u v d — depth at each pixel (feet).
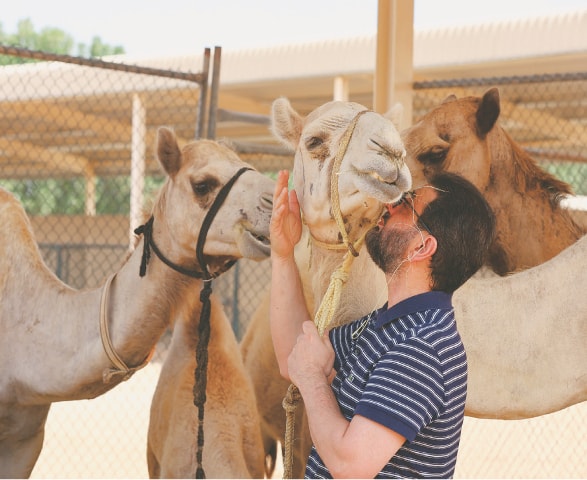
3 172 66.90
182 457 11.40
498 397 10.37
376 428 6.07
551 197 13.23
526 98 35.29
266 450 14.65
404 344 6.31
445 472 6.46
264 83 36.73
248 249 10.07
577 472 20.98
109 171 68.23
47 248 41.45
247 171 10.34
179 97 37.29
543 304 10.39
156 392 12.40
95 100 39.09
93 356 10.80
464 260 6.63
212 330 11.94
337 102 8.50
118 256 44.19
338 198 7.62
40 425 12.15
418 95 28.71
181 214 10.44
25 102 39.86
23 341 11.34
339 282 7.64
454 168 12.59
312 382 6.68
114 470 20.79
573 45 28.45
